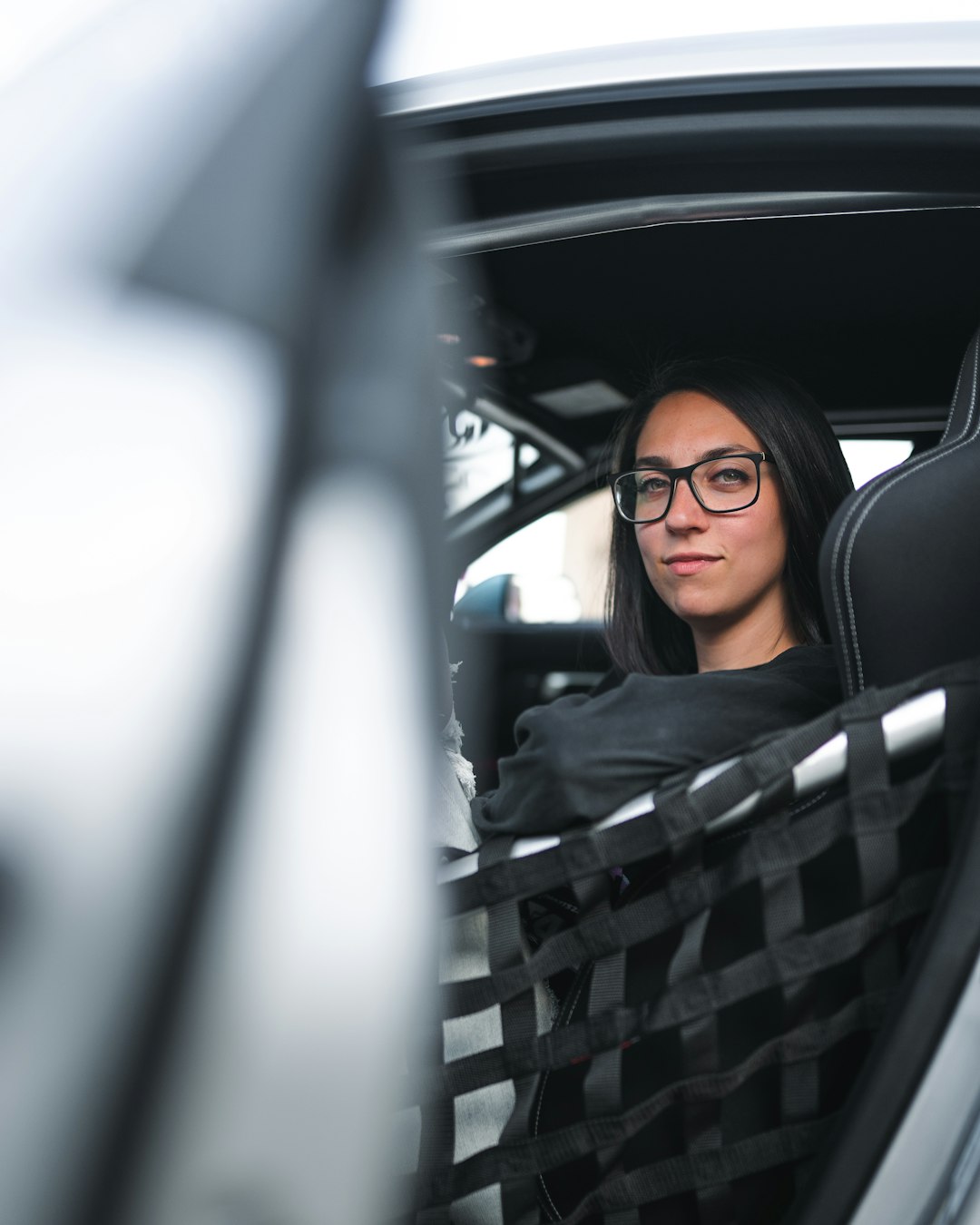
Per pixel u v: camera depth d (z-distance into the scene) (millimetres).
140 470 442
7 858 373
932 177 901
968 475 912
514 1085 823
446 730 1079
